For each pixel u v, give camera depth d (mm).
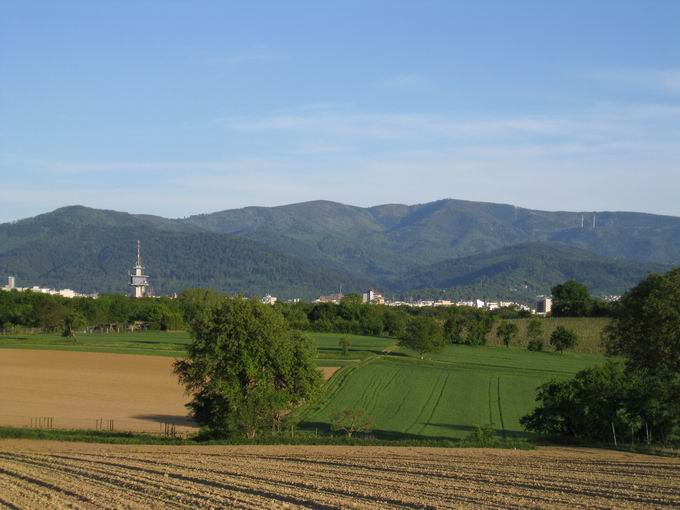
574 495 30422
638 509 27453
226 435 55312
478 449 49625
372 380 98750
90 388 87688
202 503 28312
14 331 184875
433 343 132875
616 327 54469
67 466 38531
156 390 87125
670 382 54719
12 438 52656
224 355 56250
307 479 34188
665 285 50625
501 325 174500
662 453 49031
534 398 88125
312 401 60406
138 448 48344
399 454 45531
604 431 58406
